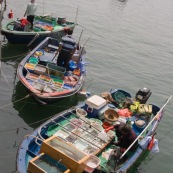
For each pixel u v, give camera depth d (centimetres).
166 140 1352
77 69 1540
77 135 1052
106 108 1266
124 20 3334
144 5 4466
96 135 1098
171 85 1964
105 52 2255
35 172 835
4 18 2355
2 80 1515
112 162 1002
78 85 1419
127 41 2645
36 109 1346
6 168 995
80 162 836
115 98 1397
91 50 2230
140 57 2333
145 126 1239
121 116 1260
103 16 3269
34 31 1948
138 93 1420
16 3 2828
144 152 1182
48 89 1318
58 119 1146
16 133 1175
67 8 3212
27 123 1254
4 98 1373
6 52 1858
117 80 1848
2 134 1152
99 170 944
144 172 1135
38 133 1012
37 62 1509
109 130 1124
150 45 2692
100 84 1744
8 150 1073
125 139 1033
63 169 839
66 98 1409
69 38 1480
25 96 1399
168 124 1484
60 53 1459
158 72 2122
